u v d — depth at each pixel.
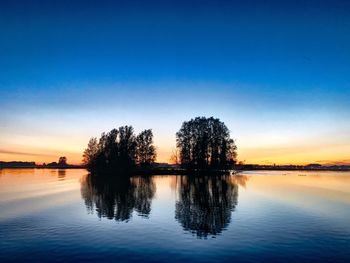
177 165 139.75
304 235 24.00
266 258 18.75
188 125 124.81
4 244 21.36
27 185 74.50
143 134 133.88
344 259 18.62
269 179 107.88
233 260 18.39
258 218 30.86
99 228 26.16
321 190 62.59
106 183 80.06
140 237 23.28
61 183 81.19
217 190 60.59
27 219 29.83
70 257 18.78
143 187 67.06
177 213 33.72
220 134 123.00
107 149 130.75
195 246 21.08
